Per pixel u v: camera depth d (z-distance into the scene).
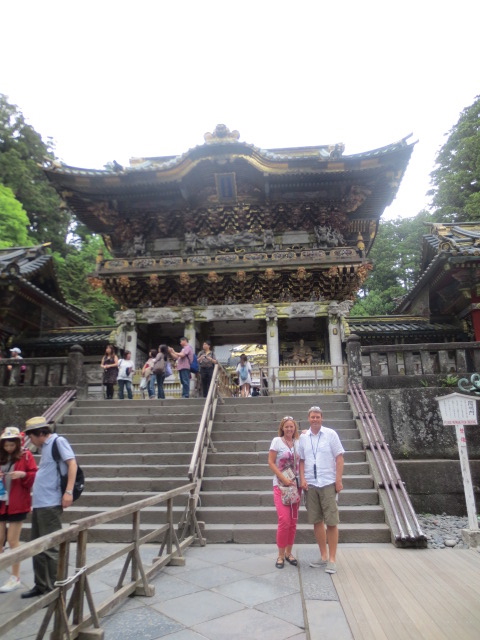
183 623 3.97
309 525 7.17
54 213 36.50
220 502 7.85
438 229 19.47
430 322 20.08
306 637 3.69
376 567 5.52
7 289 17.95
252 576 5.24
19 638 3.81
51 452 4.82
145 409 11.46
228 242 20.47
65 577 3.45
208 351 13.10
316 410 5.82
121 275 18.97
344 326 18.86
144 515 7.54
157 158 24.50
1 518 5.25
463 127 34.25
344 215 20.48
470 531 6.65
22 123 36.25
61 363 12.58
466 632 3.69
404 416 10.12
